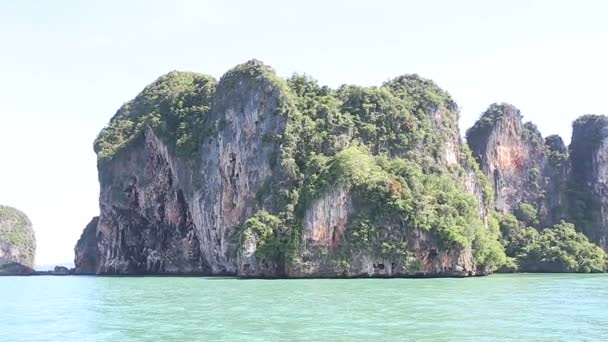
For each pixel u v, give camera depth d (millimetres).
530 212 155875
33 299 63906
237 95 125750
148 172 142125
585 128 170000
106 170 148375
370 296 58188
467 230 103875
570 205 162625
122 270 147000
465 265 101812
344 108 124750
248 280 93125
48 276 149250
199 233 129250
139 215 145000
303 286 74312
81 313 47781
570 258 133875
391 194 103625
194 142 132500
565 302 51750
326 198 104500
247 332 35594
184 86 147500
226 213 122812
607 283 81750
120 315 45312
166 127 138500
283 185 112062
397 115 124625
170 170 138125
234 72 128750
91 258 165250
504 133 160875
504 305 49125
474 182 133250
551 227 156375
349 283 80688
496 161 158375
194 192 129000
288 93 123562
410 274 99562
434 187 111062
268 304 50844
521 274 120250
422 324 38031
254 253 103562
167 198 139125
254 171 119500
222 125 125938
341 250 102000
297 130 118375
